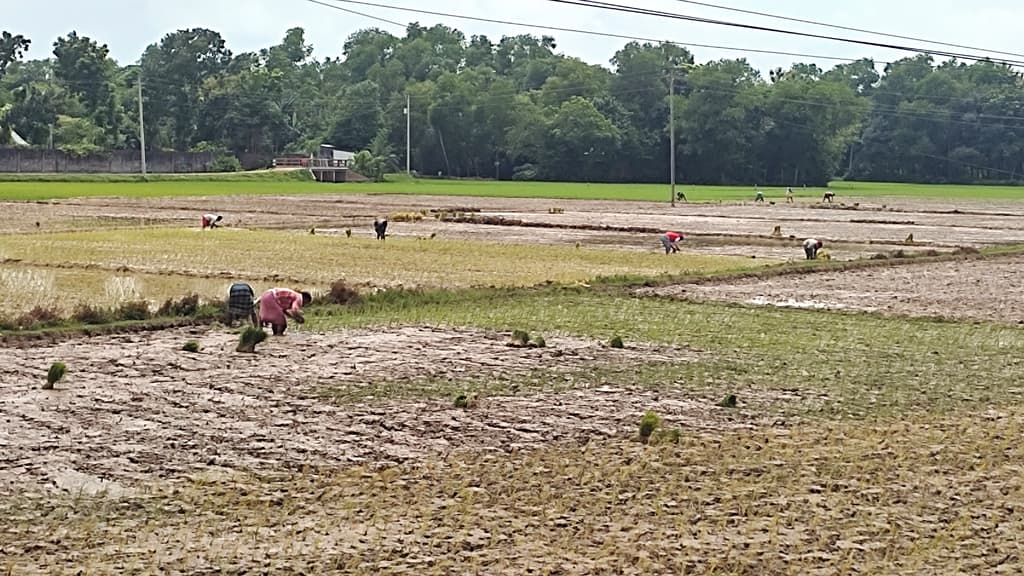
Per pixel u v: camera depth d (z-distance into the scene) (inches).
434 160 5521.7
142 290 1016.9
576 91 5728.3
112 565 362.6
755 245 1681.8
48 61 6796.3
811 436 529.7
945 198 3725.4
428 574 358.0
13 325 783.1
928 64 6486.2
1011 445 520.1
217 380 634.8
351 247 1478.8
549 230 1927.9
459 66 7116.1
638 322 866.8
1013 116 5703.7
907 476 468.1
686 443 514.0
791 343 787.4
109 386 618.8
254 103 4995.1
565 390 621.9
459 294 989.8
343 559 370.0
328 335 785.6
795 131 5344.5
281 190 3383.4
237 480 454.0
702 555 377.7
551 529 400.2
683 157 5452.8
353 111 5447.8
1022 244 1731.1
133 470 466.9
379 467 473.4
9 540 384.8
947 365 716.7
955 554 383.2
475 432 530.6
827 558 377.7
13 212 2149.4
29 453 488.7
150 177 3814.0
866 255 1526.8
